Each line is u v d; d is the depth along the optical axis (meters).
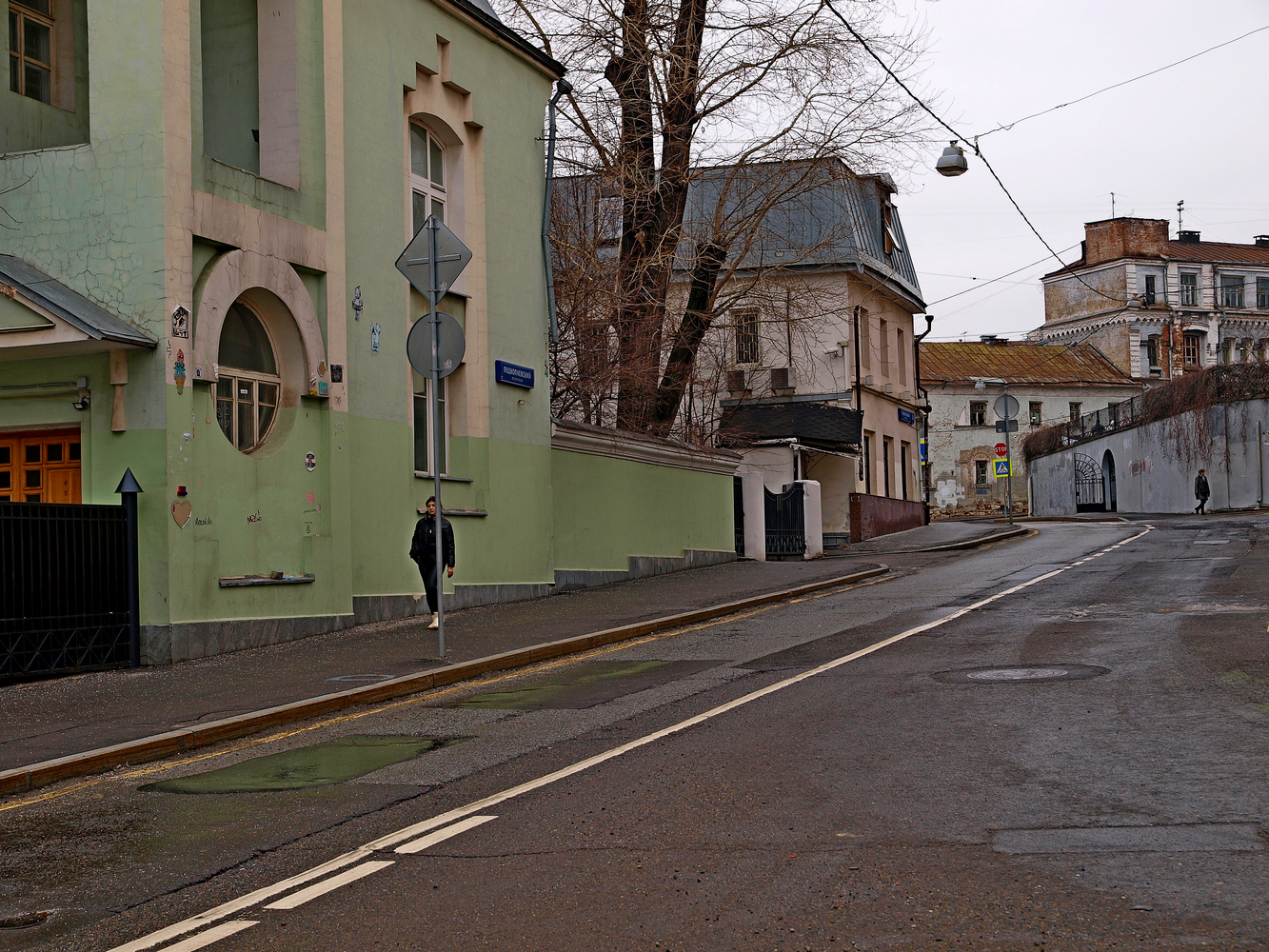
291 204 14.33
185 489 12.62
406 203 16.97
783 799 6.39
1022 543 31.41
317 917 4.89
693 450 25.23
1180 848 5.20
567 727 8.88
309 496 14.50
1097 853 5.20
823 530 37.81
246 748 8.84
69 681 11.52
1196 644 11.37
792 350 38.59
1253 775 6.39
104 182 12.57
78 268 12.62
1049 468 66.69
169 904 5.16
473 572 17.98
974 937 4.31
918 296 45.09
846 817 5.97
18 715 9.84
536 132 20.44
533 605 17.86
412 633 14.55
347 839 6.09
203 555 12.85
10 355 12.66
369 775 7.61
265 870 5.61
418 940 4.57
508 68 19.56
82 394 12.65
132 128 12.50
